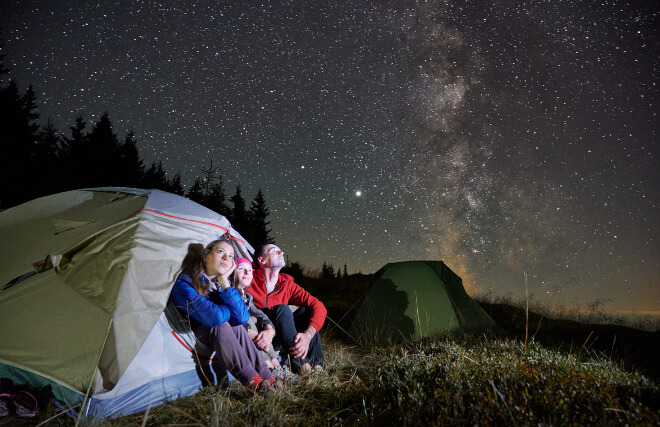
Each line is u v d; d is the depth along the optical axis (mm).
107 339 2299
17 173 18219
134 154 24844
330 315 7020
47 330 2359
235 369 2727
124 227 2719
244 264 3188
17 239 2938
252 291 3482
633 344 4996
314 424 2234
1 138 18328
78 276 2391
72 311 2410
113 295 2289
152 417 2404
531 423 1863
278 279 3707
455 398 2207
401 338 4949
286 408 2471
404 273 5605
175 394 2713
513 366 2793
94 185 21250
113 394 2363
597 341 5293
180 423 2293
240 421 2227
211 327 2773
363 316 5301
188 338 2830
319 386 2928
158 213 3002
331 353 4172
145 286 2436
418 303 5270
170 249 2738
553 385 2363
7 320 2389
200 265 2869
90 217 2986
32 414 2273
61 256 2467
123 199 3285
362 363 3959
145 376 2529
